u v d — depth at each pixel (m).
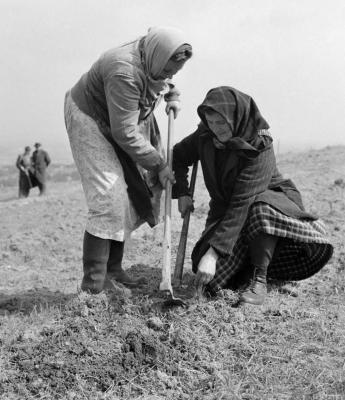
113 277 4.68
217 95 4.04
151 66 3.94
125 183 4.26
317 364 3.57
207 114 4.02
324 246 4.36
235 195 4.16
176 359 3.66
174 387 3.45
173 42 3.87
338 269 5.09
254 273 4.34
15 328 4.05
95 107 4.12
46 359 3.60
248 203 4.13
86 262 4.29
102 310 4.12
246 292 4.26
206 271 4.06
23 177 19.75
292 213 4.17
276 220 4.13
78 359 3.61
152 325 3.92
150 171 4.43
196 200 9.55
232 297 4.31
